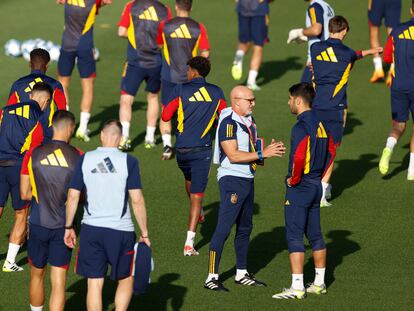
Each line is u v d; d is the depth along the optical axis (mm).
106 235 28688
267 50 69625
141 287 29188
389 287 34281
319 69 42844
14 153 34906
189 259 36844
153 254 37188
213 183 45625
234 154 33375
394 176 46844
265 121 54375
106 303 32844
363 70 65438
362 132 53594
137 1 48656
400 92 45062
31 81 39406
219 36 72500
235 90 34031
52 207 29656
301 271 33062
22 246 37906
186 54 47406
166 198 43250
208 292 33719
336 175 47094
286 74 63906
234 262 36812
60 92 39781
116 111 56156
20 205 34938
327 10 47938
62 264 29922
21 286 33938
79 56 50562
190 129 37500
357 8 79750
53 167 29609
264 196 43781
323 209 42562
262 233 39594
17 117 35125
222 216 33781
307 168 32594
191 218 37312
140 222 29047
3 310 31969
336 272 35750
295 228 32969
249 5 59219
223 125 33781
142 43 48844
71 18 50406
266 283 34719
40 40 66250
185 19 47406
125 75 49562
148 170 46969
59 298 29859
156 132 53062
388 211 42250
